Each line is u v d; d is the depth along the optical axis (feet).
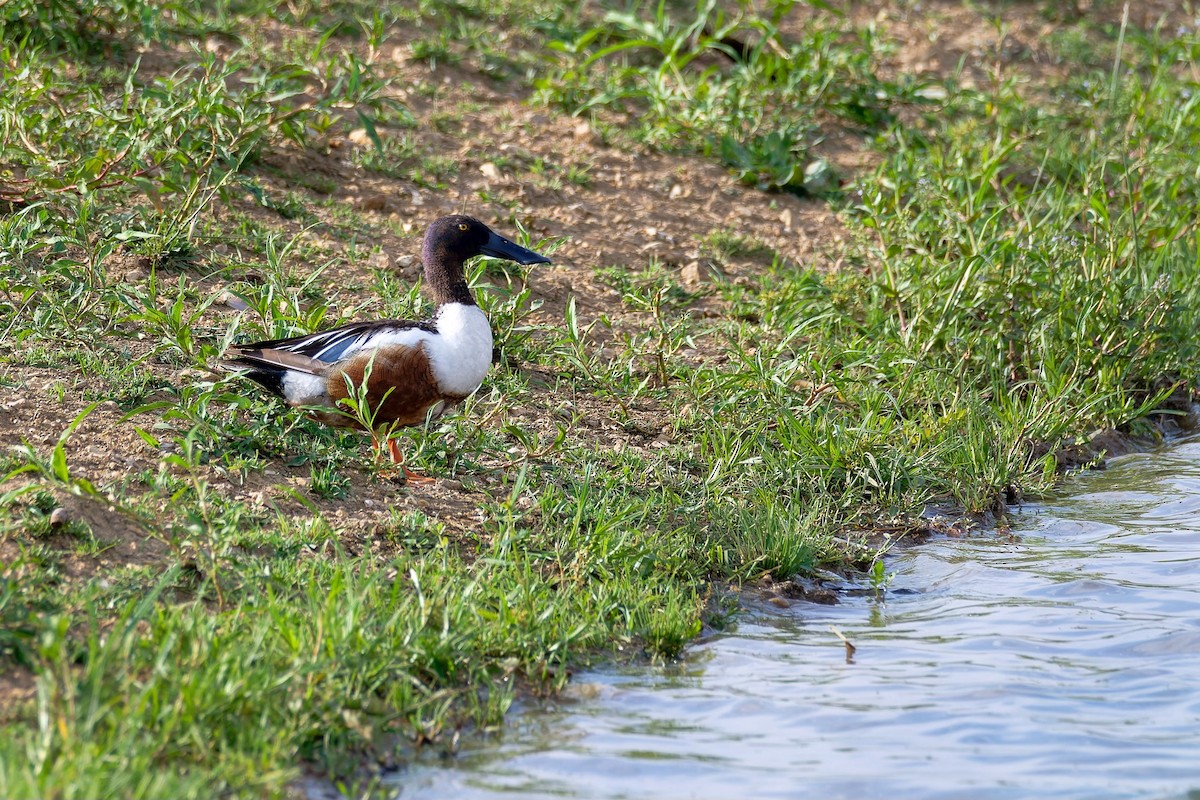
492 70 67.46
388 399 35.76
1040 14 89.86
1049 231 54.44
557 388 44.47
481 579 31.19
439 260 37.91
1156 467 46.47
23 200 46.39
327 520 33.27
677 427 43.14
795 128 65.92
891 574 36.96
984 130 70.08
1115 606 33.94
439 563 31.83
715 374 44.86
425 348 35.47
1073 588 35.22
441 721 26.13
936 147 62.90
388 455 37.19
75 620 26.73
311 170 54.65
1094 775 24.70
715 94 65.05
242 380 38.06
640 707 27.86
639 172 61.93
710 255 56.18
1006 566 37.14
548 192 58.18
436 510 35.35
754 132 65.31
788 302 51.42
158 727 23.09
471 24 71.72
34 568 28.22
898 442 43.39
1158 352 51.08
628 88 68.54
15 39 55.98
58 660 23.03
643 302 46.98
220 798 22.16
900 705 27.91
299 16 66.74
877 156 67.26
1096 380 49.60
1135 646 31.19
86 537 29.71
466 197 55.88
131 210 47.75
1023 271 50.31
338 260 48.65
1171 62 78.79
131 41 59.88
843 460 41.50
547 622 29.96
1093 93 70.03
